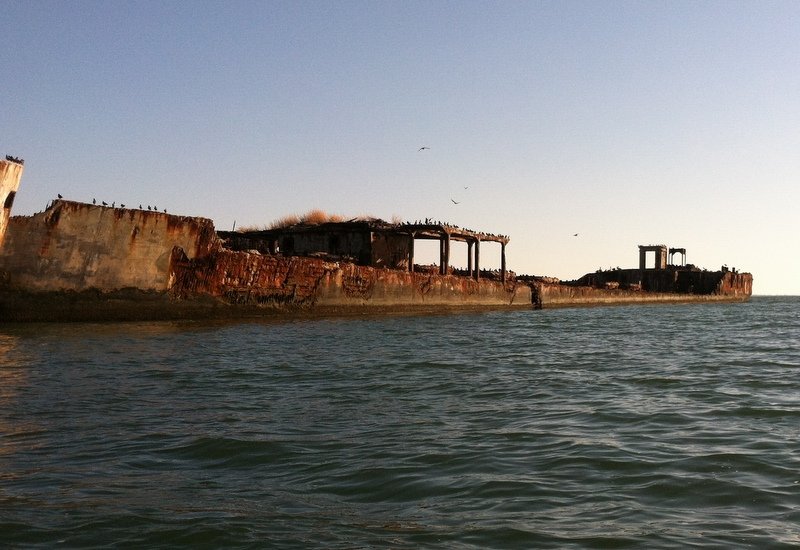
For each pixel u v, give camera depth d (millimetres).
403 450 9500
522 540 6398
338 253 45812
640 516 6992
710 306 82812
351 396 14188
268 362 19422
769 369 18906
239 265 30625
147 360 18672
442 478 8250
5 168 22750
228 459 9047
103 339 22484
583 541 6367
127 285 26891
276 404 13148
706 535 6480
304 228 45781
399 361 20297
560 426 11125
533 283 58500
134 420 11359
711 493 7668
